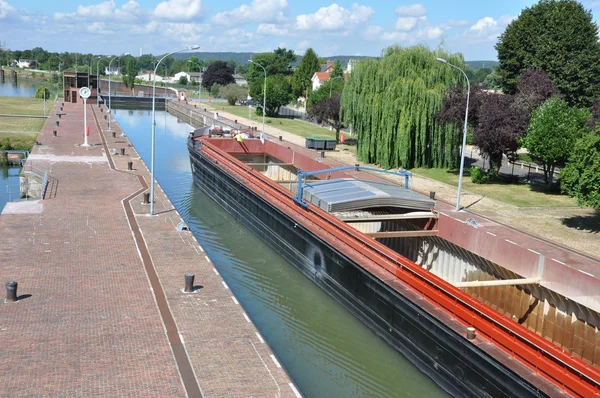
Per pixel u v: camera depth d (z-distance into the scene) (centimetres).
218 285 2184
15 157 5150
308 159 4234
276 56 18138
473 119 4406
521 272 2295
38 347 1630
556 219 3272
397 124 4766
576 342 2105
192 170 4969
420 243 2941
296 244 2842
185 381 1499
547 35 6231
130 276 2222
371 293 2158
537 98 4397
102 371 1524
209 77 14850
